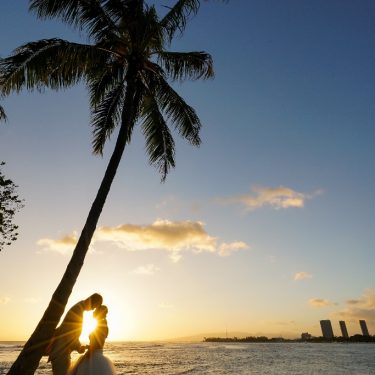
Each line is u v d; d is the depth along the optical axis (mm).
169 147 11906
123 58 11156
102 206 8680
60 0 9781
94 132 11508
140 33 10391
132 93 10266
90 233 8266
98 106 11336
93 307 6742
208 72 11430
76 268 7828
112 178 9086
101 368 6238
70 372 6395
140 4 10727
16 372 6820
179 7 10711
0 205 15297
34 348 7000
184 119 11477
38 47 9172
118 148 9438
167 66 11320
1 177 15391
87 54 9617
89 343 6496
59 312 7383
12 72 9008
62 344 6453
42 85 9750
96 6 10297
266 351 92562
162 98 11344
